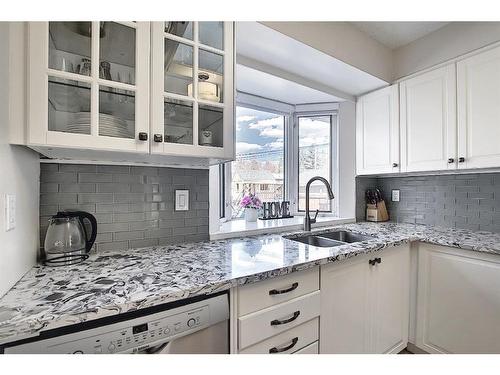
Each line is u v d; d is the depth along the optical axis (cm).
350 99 240
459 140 173
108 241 127
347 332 136
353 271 140
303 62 179
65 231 109
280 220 230
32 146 86
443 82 183
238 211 231
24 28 84
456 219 206
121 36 102
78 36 94
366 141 233
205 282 88
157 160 130
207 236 158
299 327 115
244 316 97
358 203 247
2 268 75
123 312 72
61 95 92
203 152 118
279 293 106
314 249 136
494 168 169
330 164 257
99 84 94
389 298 162
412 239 171
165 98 109
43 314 66
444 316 162
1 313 66
